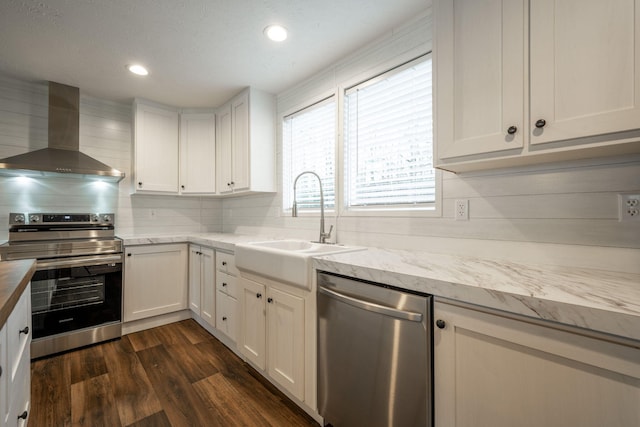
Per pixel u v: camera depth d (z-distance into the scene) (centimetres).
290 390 159
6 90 244
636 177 107
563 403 77
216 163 313
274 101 279
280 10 166
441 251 161
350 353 128
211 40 193
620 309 69
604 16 90
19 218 241
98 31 183
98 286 241
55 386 179
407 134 182
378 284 120
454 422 97
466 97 122
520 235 134
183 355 220
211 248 251
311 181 249
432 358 103
